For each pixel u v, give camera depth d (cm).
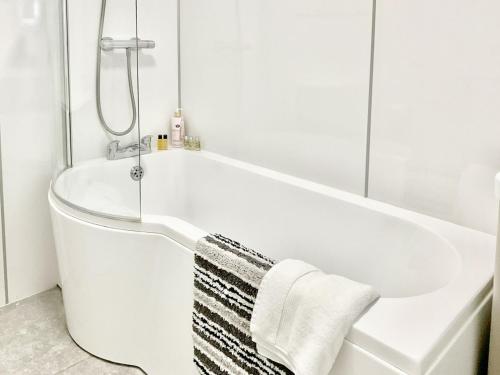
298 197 226
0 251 249
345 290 131
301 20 223
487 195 179
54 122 236
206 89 277
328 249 216
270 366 144
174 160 284
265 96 246
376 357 121
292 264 145
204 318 168
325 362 126
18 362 215
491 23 168
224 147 274
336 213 212
